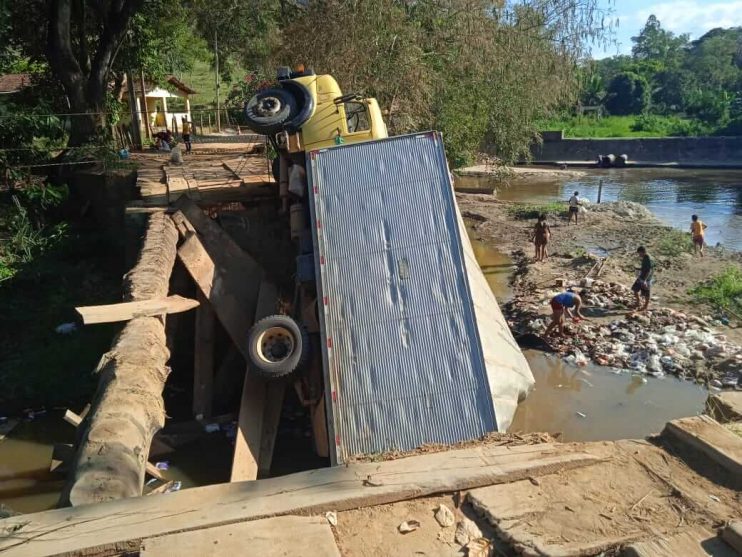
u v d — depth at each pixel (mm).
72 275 13227
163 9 22000
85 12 20578
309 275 7965
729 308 12336
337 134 9969
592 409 9016
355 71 15805
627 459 4383
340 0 16000
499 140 19812
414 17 17188
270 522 3559
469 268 8914
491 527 3697
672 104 60344
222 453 8195
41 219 15484
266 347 7816
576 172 39250
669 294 13484
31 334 11125
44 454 8094
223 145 23609
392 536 3607
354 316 6844
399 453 5020
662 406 9039
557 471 4211
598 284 14055
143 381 5773
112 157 16469
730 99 50281
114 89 24281
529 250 18469
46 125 15391
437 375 6527
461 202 26328
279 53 17750
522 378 8445
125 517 3645
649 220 22594
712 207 26703
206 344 9625
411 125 16484
